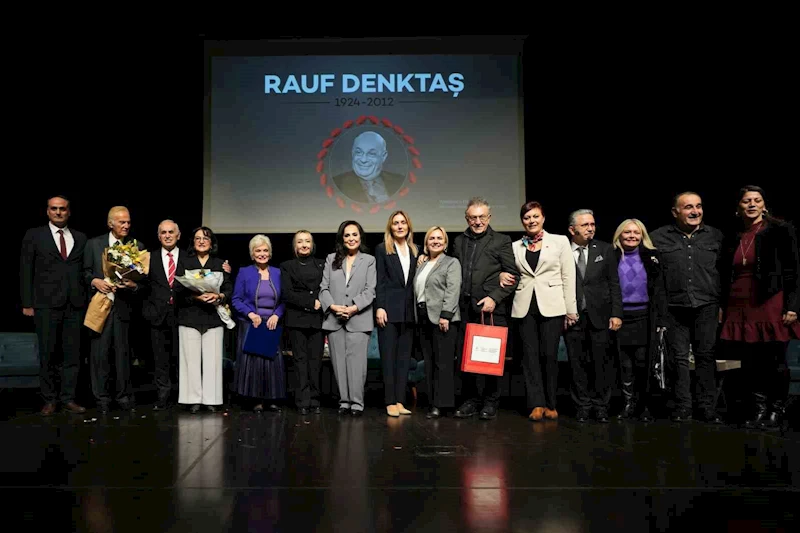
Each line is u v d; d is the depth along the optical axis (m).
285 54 6.01
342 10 5.92
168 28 5.91
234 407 4.44
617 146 6.07
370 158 5.97
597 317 3.90
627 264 4.04
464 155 5.96
